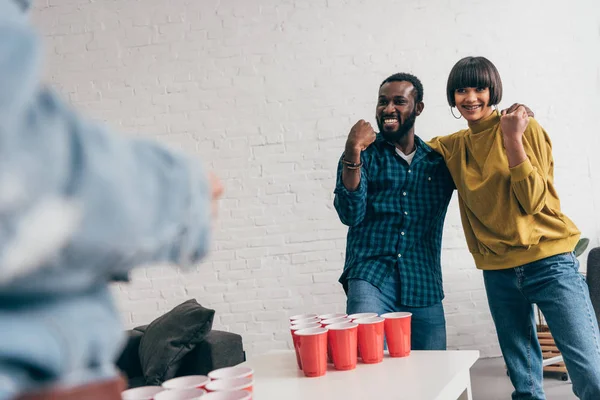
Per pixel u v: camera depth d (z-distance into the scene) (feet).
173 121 14.03
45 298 1.65
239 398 3.27
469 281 13.42
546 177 6.93
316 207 13.73
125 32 14.17
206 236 1.90
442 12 13.57
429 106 13.51
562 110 13.37
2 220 1.39
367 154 7.48
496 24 13.47
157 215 1.71
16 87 1.39
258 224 13.82
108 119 14.15
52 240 1.49
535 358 7.36
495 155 6.98
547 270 6.88
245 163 13.88
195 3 14.07
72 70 14.24
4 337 1.52
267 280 13.75
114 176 1.58
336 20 13.75
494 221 7.02
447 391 4.16
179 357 9.19
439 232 7.56
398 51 13.62
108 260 1.63
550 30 13.43
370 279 7.06
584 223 13.30
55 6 14.30
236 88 13.94
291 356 5.56
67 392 1.66
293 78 13.83
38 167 1.44
